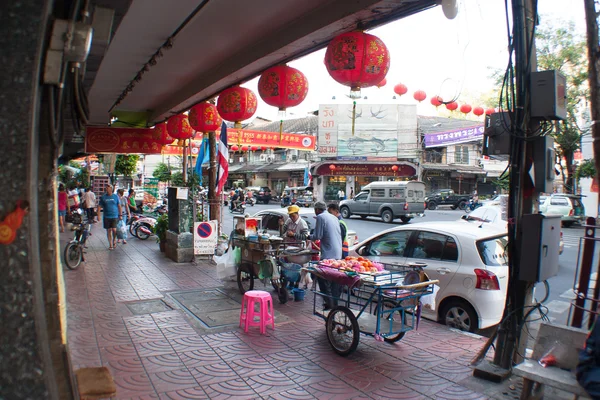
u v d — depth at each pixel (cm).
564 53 1895
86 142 1095
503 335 443
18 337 142
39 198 157
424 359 479
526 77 429
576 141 2055
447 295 589
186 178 1097
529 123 432
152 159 3688
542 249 414
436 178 3638
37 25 143
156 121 1120
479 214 1212
